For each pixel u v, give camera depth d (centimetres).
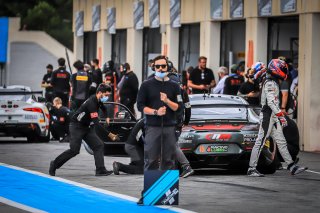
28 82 11044
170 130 2264
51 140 4747
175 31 5191
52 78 5162
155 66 2239
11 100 4416
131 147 2844
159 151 2270
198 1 4853
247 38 4428
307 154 3850
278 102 2809
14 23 11044
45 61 11056
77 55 6850
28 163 3206
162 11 5272
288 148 3138
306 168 2836
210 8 4725
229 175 2866
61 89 5159
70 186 2533
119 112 3634
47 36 11075
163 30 5181
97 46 6400
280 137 2841
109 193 2386
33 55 11044
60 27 11962
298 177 2809
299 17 4078
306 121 4069
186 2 4975
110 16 6066
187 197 2308
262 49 4391
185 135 2802
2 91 4494
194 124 2836
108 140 3562
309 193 2409
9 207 2122
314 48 4031
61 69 5166
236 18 4516
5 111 4394
